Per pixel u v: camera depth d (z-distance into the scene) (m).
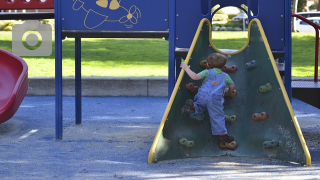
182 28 7.82
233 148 6.97
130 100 12.83
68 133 8.73
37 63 18.30
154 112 11.09
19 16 9.58
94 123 9.77
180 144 6.82
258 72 7.11
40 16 9.62
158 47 23.92
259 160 6.71
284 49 7.78
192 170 6.18
